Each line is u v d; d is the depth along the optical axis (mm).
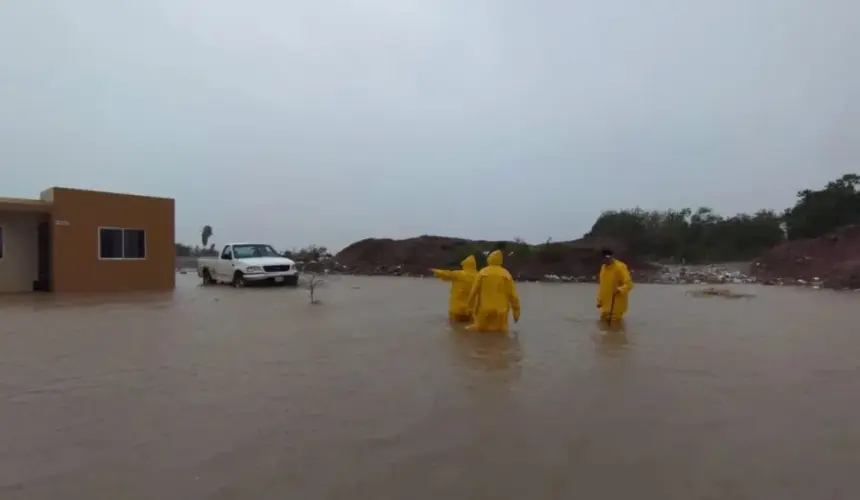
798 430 4715
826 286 23594
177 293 18797
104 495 3438
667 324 11438
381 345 8750
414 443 4371
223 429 4672
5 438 4426
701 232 45469
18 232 19078
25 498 3387
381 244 42156
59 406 5301
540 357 7812
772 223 44938
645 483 3662
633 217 46031
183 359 7559
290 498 3420
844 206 40000
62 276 18766
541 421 4922
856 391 6000
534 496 3471
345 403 5469
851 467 3936
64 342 8820
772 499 3443
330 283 25688
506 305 10375
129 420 4895
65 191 18781
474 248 35656
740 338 9586
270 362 7398
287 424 4812
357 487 3580
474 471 3842
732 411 5242
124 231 20172
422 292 20016
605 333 10117
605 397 5707
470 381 6375
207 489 3531
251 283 22438
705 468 3912
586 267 31297
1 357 7609
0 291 18672
